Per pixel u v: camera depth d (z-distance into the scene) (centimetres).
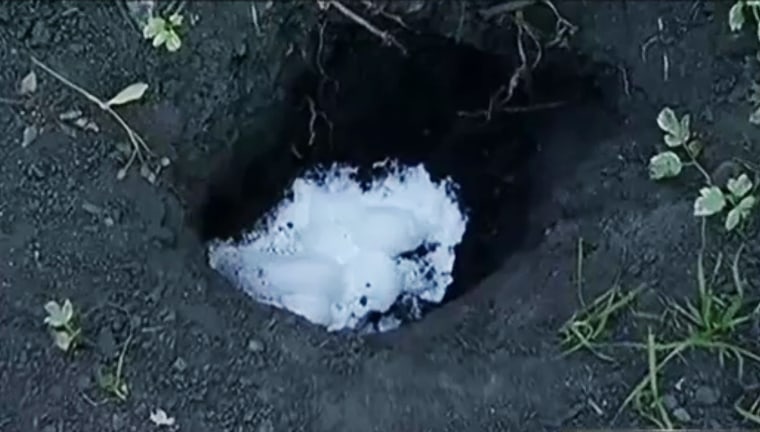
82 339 180
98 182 188
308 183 211
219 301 185
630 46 197
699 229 186
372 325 194
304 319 187
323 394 179
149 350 180
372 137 214
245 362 180
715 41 195
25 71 192
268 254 202
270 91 201
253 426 177
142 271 184
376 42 205
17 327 180
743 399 177
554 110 204
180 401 178
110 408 177
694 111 193
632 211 190
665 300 183
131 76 194
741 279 183
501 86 208
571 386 179
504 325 184
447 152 213
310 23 201
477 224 206
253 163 204
